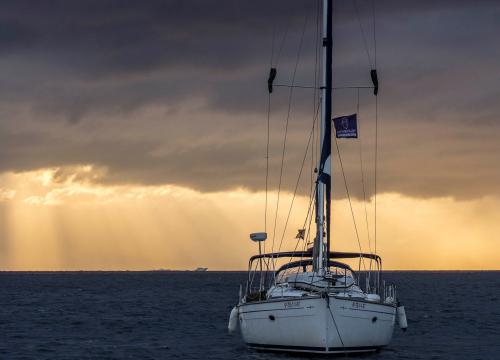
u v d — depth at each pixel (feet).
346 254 173.37
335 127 172.45
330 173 168.25
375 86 173.27
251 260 174.70
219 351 200.75
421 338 237.66
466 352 203.51
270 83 174.40
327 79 170.40
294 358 157.17
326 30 171.01
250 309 161.17
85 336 243.19
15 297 504.02
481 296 536.83
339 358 153.79
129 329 266.98
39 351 205.46
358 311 152.66
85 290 643.04
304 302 150.61
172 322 296.51
